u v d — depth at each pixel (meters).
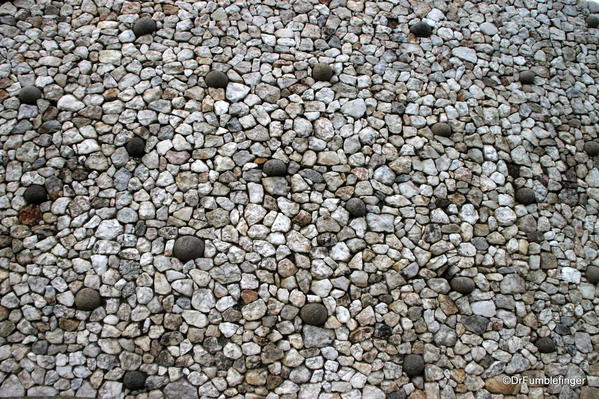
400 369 5.82
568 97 6.89
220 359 5.70
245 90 6.29
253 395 5.66
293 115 6.28
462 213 6.23
